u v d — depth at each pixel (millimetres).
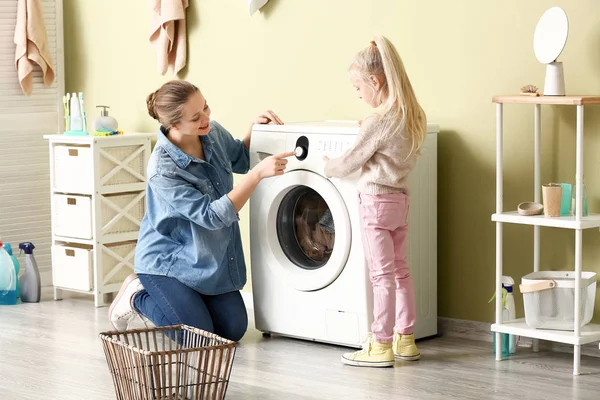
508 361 3139
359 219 3188
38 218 4730
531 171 3283
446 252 3535
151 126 4508
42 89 4715
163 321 3336
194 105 3197
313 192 3391
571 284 3010
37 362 3178
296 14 3898
